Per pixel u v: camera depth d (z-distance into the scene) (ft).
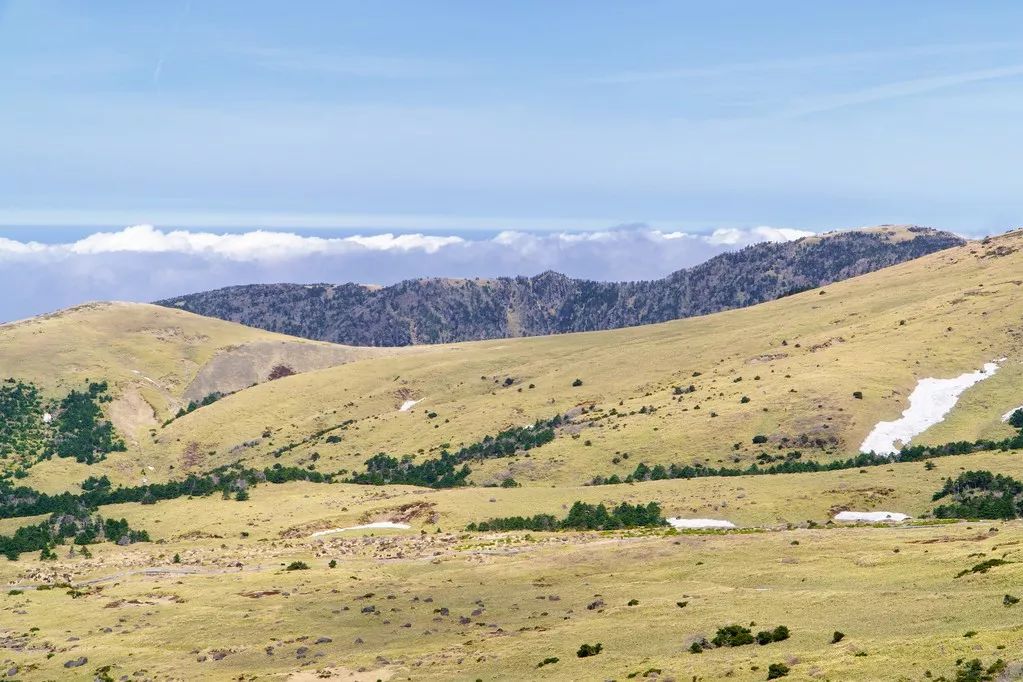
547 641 265.34
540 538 452.35
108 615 372.79
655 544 384.27
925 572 264.11
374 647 296.92
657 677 209.77
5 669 316.60
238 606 367.86
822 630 222.89
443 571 392.88
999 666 166.50
